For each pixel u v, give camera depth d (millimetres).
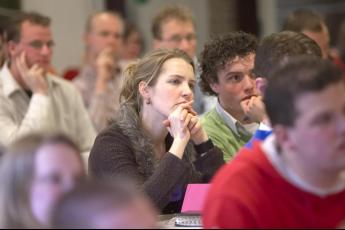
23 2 13609
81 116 9898
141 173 6113
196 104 8180
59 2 14180
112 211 3188
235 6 16359
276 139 3980
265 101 3924
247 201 3887
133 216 3205
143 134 6176
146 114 6227
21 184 3604
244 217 3873
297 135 3783
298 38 5164
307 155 3783
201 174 6078
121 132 6191
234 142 6652
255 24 16406
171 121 5934
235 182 3949
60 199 3359
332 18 17312
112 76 11555
